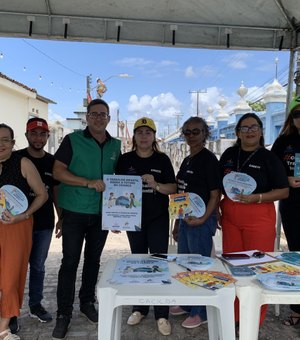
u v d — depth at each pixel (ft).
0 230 8.89
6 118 47.57
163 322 10.38
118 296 5.99
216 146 39.60
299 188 10.05
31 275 11.04
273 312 11.80
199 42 13.87
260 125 9.48
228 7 12.68
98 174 10.23
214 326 8.16
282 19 13.43
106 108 10.18
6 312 8.95
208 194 9.91
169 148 82.89
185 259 7.89
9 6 12.75
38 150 10.74
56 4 12.53
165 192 10.16
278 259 7.85
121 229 9.66
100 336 6.15
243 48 14.02
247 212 9.41
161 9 12.82
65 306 10.23
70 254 10.20
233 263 7.55
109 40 13.57
